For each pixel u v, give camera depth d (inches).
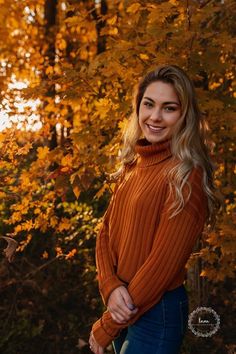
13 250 133.3
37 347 148.6
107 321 80.0
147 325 76.6
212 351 137.7
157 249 73.4
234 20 135.9
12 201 165.0
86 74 123.3
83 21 156.3
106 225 88.5
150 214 75.8
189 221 73.2
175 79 79.2
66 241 168.6
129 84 124.6
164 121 79.1
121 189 83.1
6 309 154.6
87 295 165.6
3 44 269.9
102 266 83.4
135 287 74.7
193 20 120.3
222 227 118.0
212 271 128.9
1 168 138.4
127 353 77.7
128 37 134.2
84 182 123.2
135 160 88.7
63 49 244.5
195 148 78.4
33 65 221.1
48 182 174.7
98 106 124.5
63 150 129.0
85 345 148.3
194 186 74.4
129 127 89.5
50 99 138.7
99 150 123.5
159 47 121.5
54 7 253.6
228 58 134.4
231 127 121.0
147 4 125.4
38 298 159.6
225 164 133.8
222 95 126.3
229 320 150.9
